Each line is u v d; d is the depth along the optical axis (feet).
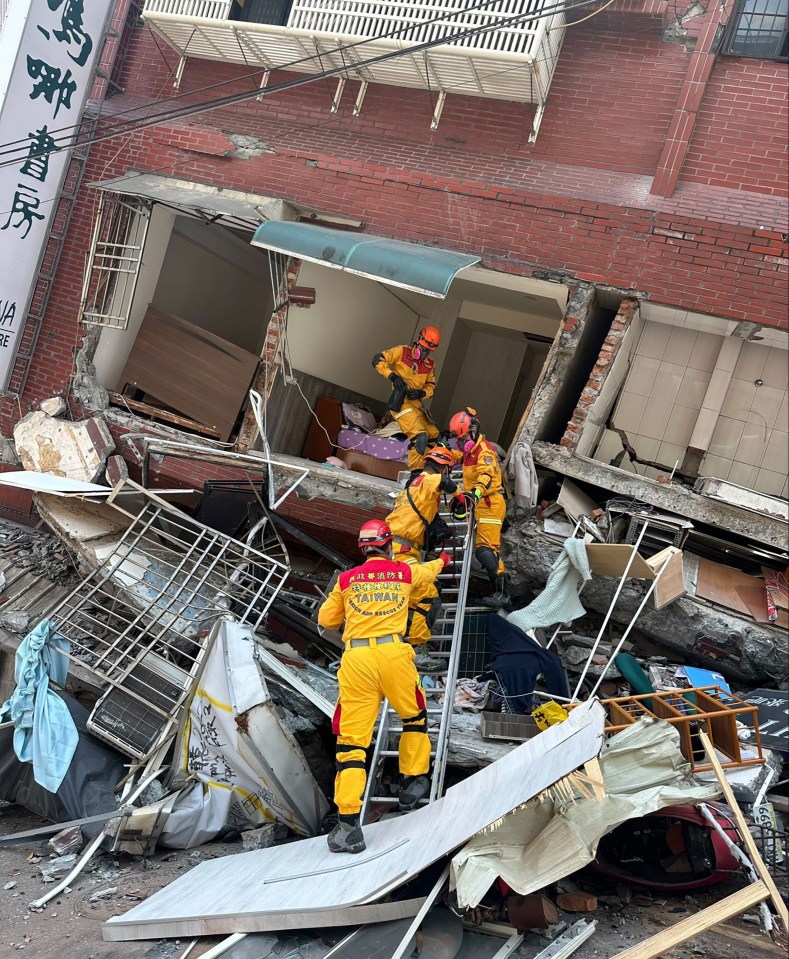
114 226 34.83
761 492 29.22
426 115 31.99
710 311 27.48
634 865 19.25
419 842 16.63
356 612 18.44
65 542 28.30
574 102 30.27
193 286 42.39
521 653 23.81
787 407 29.19
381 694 18.44
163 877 19.53
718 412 29.63
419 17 29.68
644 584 26.76
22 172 32.71
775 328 26.96
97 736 22.95
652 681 25.34
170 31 33.47
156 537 29.43
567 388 30.71
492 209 29.91
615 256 28.50
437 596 23.02
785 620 25.71
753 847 16.12
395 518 23.21
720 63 28.78
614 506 27.78
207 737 21.86
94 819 20.40
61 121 33.40
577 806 16.46
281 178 32.50
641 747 17.24
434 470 25.26
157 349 34.24
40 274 35.24
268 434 33.53
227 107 34.37
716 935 17.21
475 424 25.57
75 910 17.78
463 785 17.95
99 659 23.66
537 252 29.32
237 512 29.76
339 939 15.72
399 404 29.14
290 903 15.69
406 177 30.94
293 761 21.67
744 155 28.22
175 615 25.43
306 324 34.19
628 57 29.84
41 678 23.30
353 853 17.42
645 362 30.66
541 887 15.71
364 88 32.71
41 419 34.32
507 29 28.37
